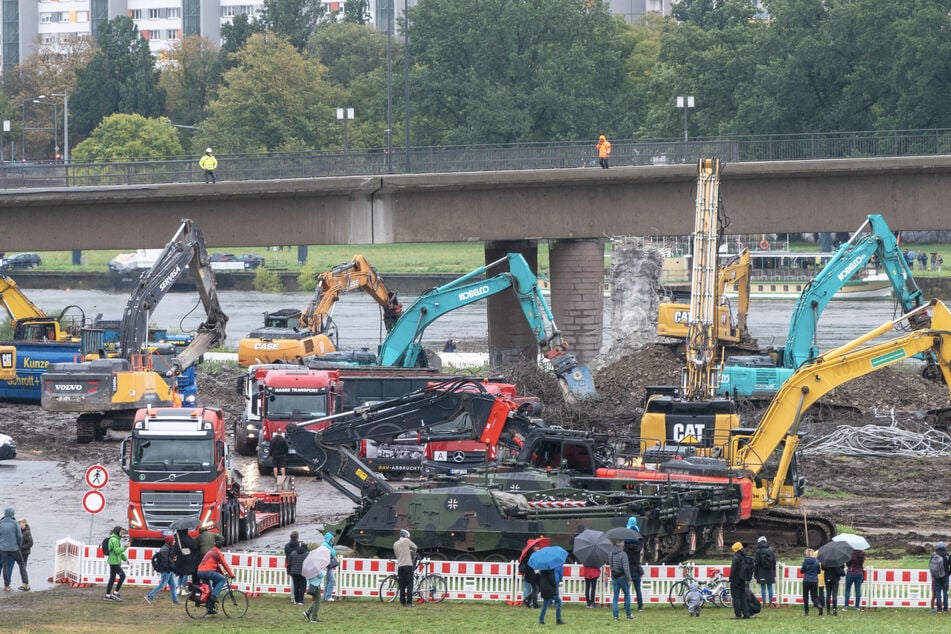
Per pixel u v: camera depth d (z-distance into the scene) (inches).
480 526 2992.1
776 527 3545.8
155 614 2632.9
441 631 2450.8
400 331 5526.6
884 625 2497.5
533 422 3440.0
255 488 4347.9
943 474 4571.9
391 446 4448.8
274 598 2847.0
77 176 5812.0
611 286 7524.6
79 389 4798.2
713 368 4530.0
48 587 2928.2
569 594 2819.9
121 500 4092.0
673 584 2783.0
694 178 5812.0
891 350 3937.0
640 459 3604.8
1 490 4234.7
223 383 6653.5
